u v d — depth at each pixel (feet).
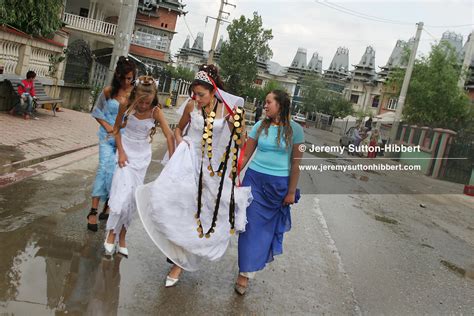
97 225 16.42
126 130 15.01
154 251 15.79
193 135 13.42
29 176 21.52
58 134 34.83
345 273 17.24
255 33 162.81
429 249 23.44
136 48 138.72
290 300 13.97
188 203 12.85
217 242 13.41
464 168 67.05
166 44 139.85
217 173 13.19
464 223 34.09
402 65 97.30
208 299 12.96
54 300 11.10
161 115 14.75
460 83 87.76
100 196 16.25
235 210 13.53
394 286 16.80
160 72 99.60
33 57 48.34
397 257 20.76
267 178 13.92
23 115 40.47
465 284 18.66
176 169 12.92
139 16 136.67
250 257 13.56
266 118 14.25
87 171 25.11
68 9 101.60
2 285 11.28
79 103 63.16
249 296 13.73
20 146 27.22
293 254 18.37
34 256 13.29
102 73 69.31
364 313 13.96
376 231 25.23
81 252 14.25
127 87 16.39
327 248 20.07
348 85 231.71
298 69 333.21
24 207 17.21
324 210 28.35
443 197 47.65
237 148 13.24
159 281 13.44
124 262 14.25
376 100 214.69
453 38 160.56
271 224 14.11
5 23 40.75
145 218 12.91
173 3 137.69
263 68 312.71
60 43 54.08
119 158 14.71
